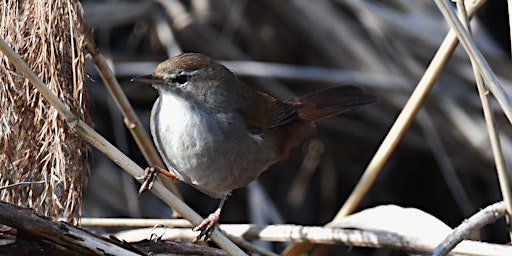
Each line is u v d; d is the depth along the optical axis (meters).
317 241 8.45
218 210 8.72
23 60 7.04
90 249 6.61
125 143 11.49
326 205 12.75
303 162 12.70
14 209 6.41
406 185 13.23
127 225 8.65
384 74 11.79
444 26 11.80
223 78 8.62
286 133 9.64
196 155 8.43
